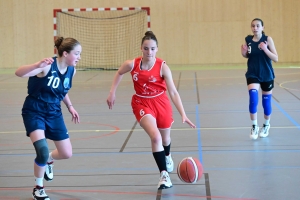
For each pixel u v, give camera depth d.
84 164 8.03
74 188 6.67
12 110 14.80
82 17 31.73
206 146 9.27
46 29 31.95
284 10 31.09
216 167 7.68
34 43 32.12
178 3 31.41
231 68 29.47
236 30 31.39
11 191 6.59
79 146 9.48
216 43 31.56
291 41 31.36
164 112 6.87
